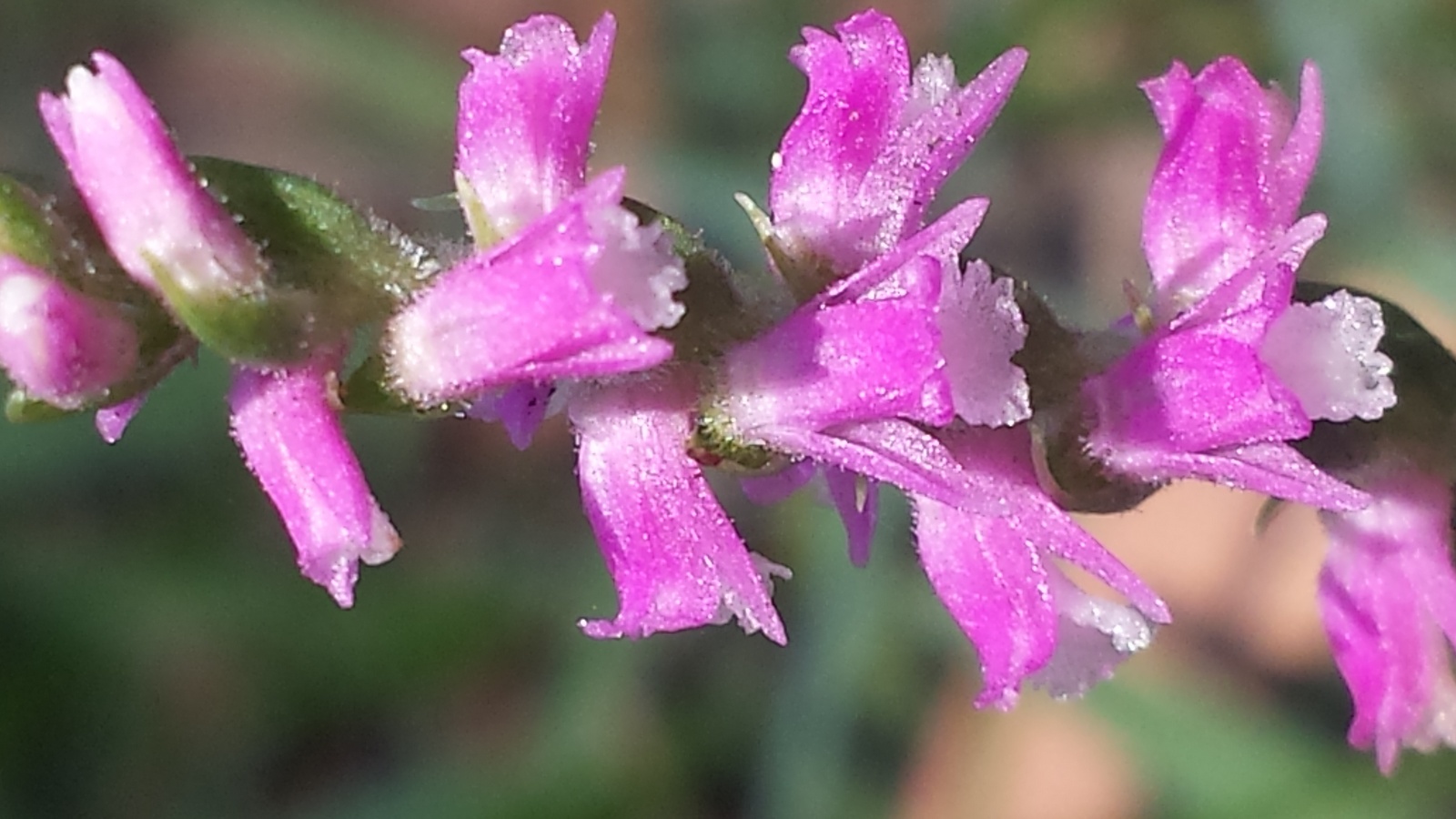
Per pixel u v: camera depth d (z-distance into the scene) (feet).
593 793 0.30
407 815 0.29
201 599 0.30
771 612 0.15
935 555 0.15
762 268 0.18
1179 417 0.15
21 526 0.30
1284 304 0.15
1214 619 0.30
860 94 0.15
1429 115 0.30
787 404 0.15
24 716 0.29
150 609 0.30
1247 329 0.15
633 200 0.15
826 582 0.29
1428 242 0.29
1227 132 0.16
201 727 0.31
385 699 0.31
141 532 0.31
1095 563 0.15
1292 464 0.15
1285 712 0.29
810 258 0.15
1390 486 0.16
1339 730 0.29
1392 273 0.30
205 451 0.31
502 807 0.29
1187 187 0.16
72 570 0.30
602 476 0.15
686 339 0.15
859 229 0.15
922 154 0.15
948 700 0.30
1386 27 0.30
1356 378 0.15
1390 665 0.16
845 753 0.30
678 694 0.31
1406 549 0.16
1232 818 0.28
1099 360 0.15
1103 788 0.30
